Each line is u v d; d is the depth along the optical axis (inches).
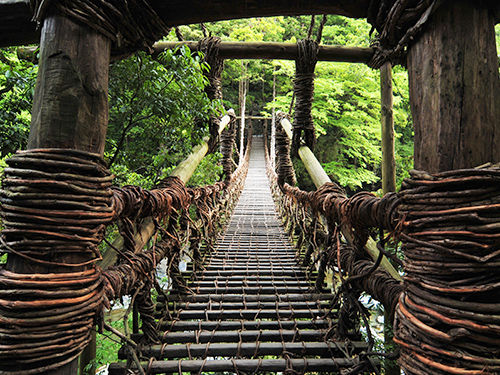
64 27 30.3
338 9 34.4
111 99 80.0
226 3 33.9
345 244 69.6
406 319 29.1
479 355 25.5
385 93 132.3
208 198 126.0
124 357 64.5
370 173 455.8
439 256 26.7
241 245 167.8
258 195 352.5
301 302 98.0
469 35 27.9
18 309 26.8
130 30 33.4
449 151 28.0
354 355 67.6
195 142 97.3
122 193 42.4
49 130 29.8
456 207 25.8
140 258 52.1
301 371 61.3
